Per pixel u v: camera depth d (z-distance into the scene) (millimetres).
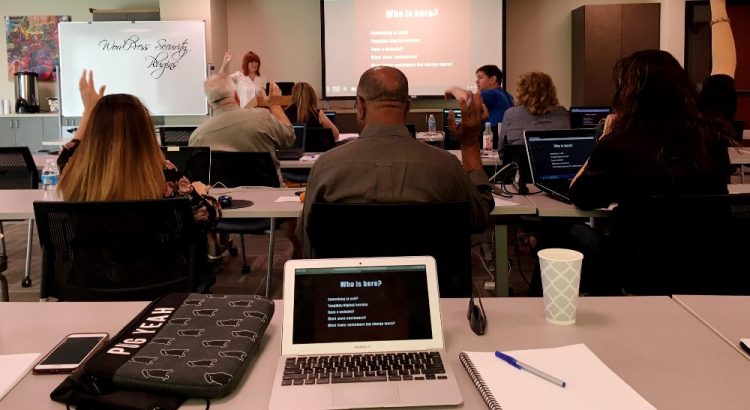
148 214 1801
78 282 1859
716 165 2043
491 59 8062
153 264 1860
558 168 2779
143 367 947
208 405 919
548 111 4445
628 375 993
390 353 1046
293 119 5586
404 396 918
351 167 1725
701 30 7902
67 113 8008
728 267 1831
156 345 1021
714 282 1857
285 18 8477
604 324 1208
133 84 7961
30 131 8102
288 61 8539
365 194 1722
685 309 1288
